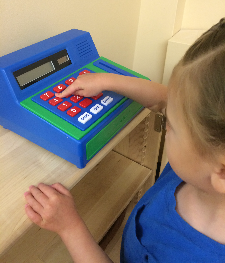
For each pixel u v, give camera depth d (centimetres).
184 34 93
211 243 37
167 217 43
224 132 24
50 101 51
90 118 49
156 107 59
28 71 52
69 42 60
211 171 29
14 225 40
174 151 33
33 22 62
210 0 89
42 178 48
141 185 92
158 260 42
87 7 75
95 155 53
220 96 23
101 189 91
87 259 42
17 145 54
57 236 83
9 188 45
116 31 91
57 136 48
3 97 52
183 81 28
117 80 55
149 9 95
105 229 80
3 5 54
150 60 105
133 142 93
